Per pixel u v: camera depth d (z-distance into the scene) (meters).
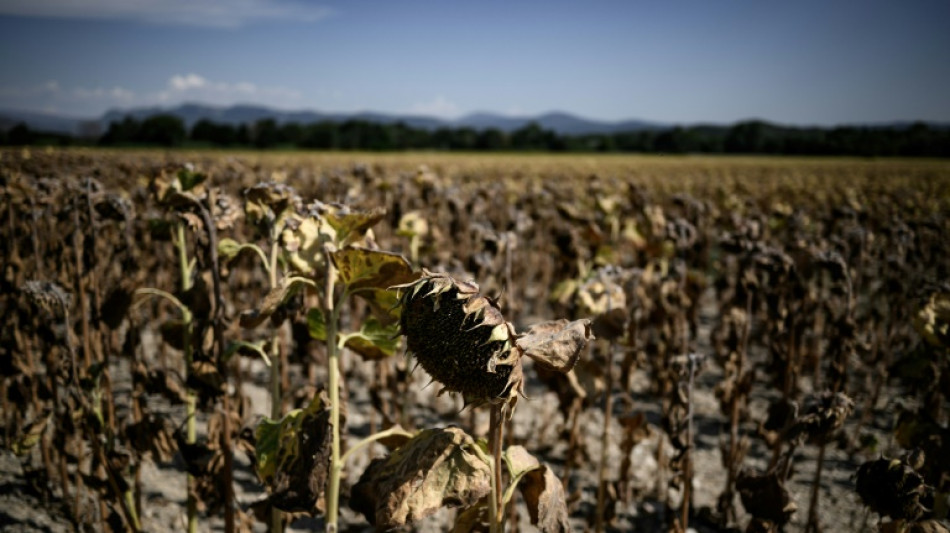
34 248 4.40
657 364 6.23
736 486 2.86
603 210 7.19
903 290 6.12
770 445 4.43
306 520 4.15
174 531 3.89
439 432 1.90
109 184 9.95
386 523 1.82
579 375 3.32
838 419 2.62
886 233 7.82
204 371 2.59
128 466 3.07
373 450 4.92
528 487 2.08
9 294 4.12
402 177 10.82
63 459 4.00
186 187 2.78
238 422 2.73
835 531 4.10
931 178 30.05
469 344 1.59
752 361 7.31
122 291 2.98
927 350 3.34
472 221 8.10
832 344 3.82
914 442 3.03
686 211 7.26
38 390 3.81
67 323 2.86
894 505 2.38
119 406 5.33
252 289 7.12
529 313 9.39
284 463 2.19
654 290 5.93
